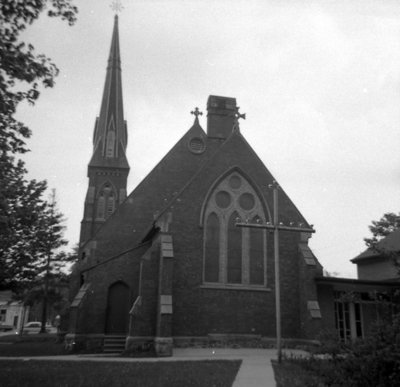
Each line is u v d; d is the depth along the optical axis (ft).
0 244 71.67
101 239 95.71
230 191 81.76
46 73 35.09
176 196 78.33
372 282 78.23
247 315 75.41
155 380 41.32
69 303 98.84
